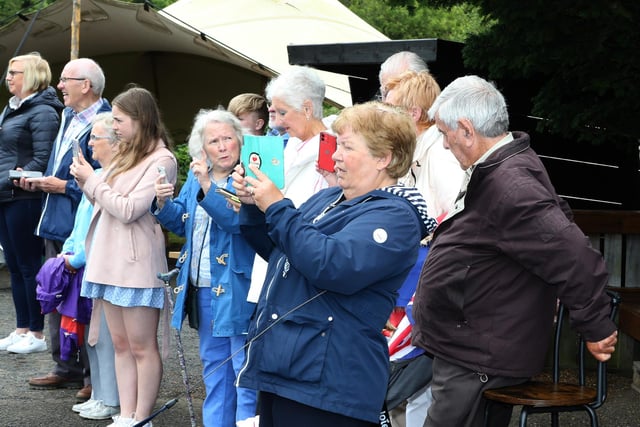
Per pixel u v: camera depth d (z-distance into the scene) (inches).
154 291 193.2
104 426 211.2
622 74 231.5
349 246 107.8
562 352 257.1
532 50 235.3
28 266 276.8
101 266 191.3
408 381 151.6
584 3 216.4
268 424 117.1
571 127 246.2
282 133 196.4
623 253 265.3
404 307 153.5
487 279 132.5
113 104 193.8
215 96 566.3
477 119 133.4
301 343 110.2
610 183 318.0
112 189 191.3
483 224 131.9
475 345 133.6
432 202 160.4
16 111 268.1
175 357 281.0
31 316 280.7
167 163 193.8
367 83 324.8
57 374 242.8
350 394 109.9
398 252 110.0
